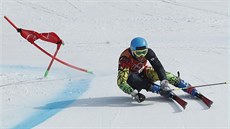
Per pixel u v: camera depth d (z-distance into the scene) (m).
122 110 9.73
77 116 9.42
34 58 18.09
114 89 11.91
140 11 35.88
